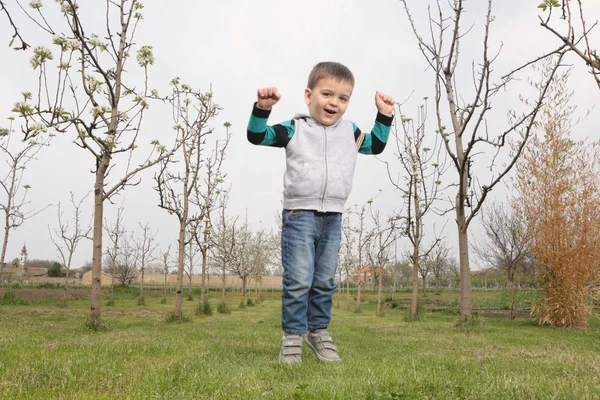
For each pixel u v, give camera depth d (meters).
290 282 3.96
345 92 4.12
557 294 11.45
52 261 58.75
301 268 3.94
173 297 31.61
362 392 2.44
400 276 55.56
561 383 2.90
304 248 3.96
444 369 3.54
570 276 11.40
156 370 3.22
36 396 2.50
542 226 11.93
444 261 41.59
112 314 13.79
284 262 4.04
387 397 2.30
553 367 3.81
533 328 10.98
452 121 10.01
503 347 5.78
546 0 3.95
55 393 2.61
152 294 35.06
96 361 3.74
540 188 12.10
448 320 14.13
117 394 2.53
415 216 14.02
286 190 4.05
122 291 33.00
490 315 16.72
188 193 12.06
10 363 3.59
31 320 9.80
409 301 28.42
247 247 30.69
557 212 11.69
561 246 11.61
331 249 4.14
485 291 41.69
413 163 13.93
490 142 8.78
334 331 8.76
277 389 2.58
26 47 4.15
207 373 3.10
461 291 10.01
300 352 3.91
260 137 3.93
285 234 4.04
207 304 15.24
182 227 11.85
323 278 4.12
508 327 10.90
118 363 3.64
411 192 14.05
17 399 2.46
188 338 6.41
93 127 7.96
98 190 8.62
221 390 2.57
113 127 8.75
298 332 3.93
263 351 4.69
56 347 4.86
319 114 4.14
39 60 6.08
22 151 16.88
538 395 2.52
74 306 18.17
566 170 11.88
